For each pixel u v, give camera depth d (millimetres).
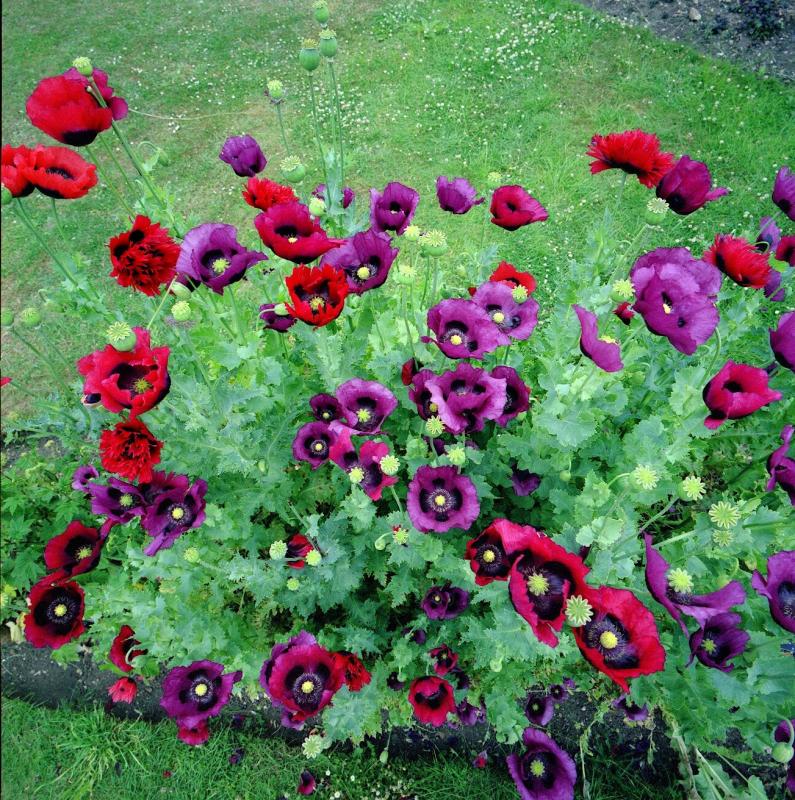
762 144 2129
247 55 2730
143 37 2873
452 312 1024
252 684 1190
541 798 1005
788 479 936
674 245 1898
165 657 1190
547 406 1050
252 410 1125
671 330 920
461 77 2490
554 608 827
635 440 1055
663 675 1030
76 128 1052
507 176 2133
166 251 979
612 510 934
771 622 997
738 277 1023
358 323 1183
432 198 2092
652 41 2551
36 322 1152
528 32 2637
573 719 1267
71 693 1384
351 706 1084
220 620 1210
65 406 1334
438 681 1070
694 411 1011
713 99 2305
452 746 1270
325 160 1250
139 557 1151
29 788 1290
